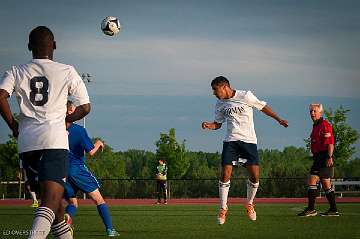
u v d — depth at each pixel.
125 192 59.25
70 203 16.42
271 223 20.23
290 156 104.44
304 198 54.69
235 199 53.47
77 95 9.63
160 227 19.03
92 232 17.28
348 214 25.06
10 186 61.50
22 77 9.52
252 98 19.02
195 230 17.83
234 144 19.16
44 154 9.29
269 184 57.62
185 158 88.12
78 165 15.99
